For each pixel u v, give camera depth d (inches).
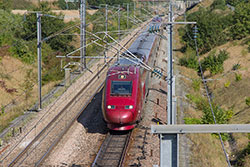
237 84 2012.8
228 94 1927.9
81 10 1941.4
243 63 2358.5
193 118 1460.4
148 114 1359.5
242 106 1716.3
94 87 1768.0
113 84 1127.6
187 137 1214.3
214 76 2311.8
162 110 1449.3
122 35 3612.2
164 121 1312.7
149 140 1104.2
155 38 2310.5
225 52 2596.0
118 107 1069.8
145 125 1245.1
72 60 2444.6
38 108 1467.8
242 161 1177.4
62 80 2041.1
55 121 1283.2
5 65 2062.0
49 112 1408.7
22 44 2301.9
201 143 1186.0
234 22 3208.7
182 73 2310.5
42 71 2130.9
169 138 406.9
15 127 1250.6
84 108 1412.4
